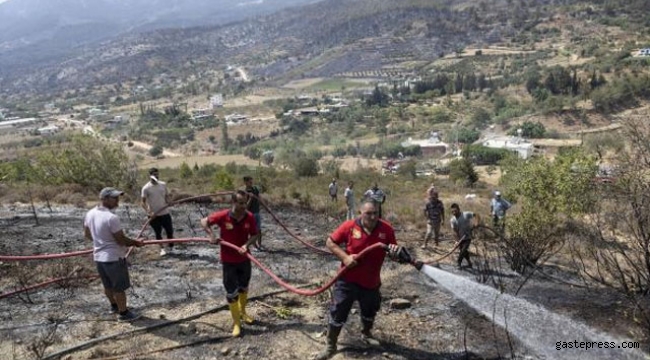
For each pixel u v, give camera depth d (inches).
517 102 5979.3
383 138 5201.8
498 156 2915.8
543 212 368.2
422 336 237.0
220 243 233.9
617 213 326.0
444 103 6899.6
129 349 224.1
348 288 211.3
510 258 353.4
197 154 5187.0
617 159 363.9
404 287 306.0
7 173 911.0
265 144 5472.4
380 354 219.0
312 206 648.4
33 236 435.2
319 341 232.1
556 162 478.6
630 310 261.7
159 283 310.7
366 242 207.2
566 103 4972.9
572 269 339.9
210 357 218.1
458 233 372.2
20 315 263.0
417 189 1296.8
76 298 288.4
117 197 251.4
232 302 236.7
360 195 935.0
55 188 716.0
